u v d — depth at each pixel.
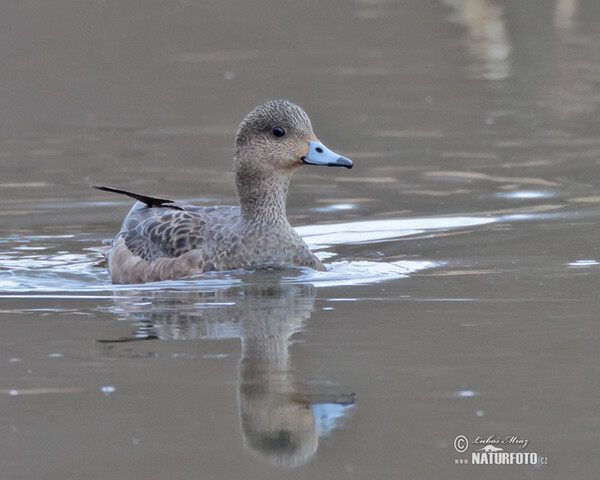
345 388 8.90
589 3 35.03
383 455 7.81
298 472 7.57
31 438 8.11
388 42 31.61
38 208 16.61
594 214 15.46
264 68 28.66
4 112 24.30
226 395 8.80
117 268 13.12
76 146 21.02
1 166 19.36
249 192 13.19
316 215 16.08
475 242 14.26
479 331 10.32
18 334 10.48
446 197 16.89
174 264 12.83
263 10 35.72
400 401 8.63
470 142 20.73
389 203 16.66
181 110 24.36
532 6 34.41
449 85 26.33
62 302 11.76
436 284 12.23
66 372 9.38
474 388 8.85
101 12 35.16
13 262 13.77
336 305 11.41
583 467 7.57
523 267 12.88
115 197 17.25
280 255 13.07
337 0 36.72
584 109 23.36
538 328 10.38
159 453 7.85
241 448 7.93
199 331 10.51
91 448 7.93
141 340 10.24
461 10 34.66
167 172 18.98
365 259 13.59
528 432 8.09
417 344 9.98
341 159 13.14
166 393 8.88
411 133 21.69
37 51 30.44
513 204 16.30
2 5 35.44
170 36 32.44
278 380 9.11
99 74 28.14
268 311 11.21
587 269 12.67
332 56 30.03
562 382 8.97
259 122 13.16
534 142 20.61
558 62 28.42
